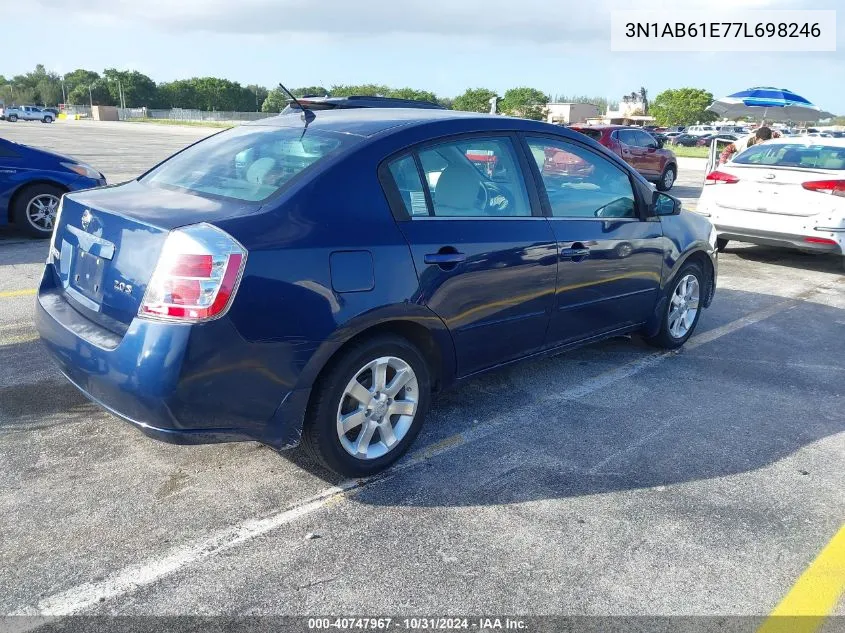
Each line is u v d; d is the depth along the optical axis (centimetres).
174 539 282
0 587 251
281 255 278
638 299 473
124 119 8788
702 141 5241
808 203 781
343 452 319
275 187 304
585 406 428
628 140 1712
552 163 407
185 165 363
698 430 400
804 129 4488
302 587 258
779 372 498
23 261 736
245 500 312
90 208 315
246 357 274
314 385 304
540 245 383
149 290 269
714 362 515
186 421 270
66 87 14125
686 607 255
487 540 289
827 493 337
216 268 264
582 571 272
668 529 302
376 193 317
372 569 269
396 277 314
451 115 376
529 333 394
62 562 265
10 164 822
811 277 822
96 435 363
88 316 303
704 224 541
